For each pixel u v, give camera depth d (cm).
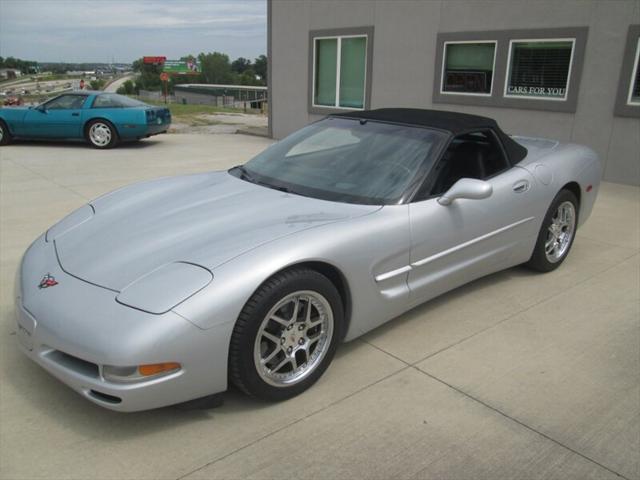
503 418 263
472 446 243
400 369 304
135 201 339
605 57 777
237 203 317
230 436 245
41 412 259
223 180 366
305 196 326
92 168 899
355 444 242
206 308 230
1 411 259
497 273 452
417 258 322
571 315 376
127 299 234
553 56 830
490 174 382
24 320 249
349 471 226
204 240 269
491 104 908
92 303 236
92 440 241
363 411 266
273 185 346
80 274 256
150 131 1174
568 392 286
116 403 227
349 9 1084
